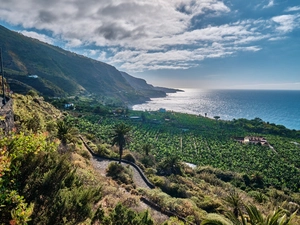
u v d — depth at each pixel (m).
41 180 6.70
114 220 8.05
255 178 47.75
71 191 6.95
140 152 56.00
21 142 6.35
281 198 37.34
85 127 66.94
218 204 21.47
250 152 75.06
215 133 107.56
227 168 56.34
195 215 17.06
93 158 32.53
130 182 23.91
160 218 14.90
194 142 87.75
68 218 6.28
